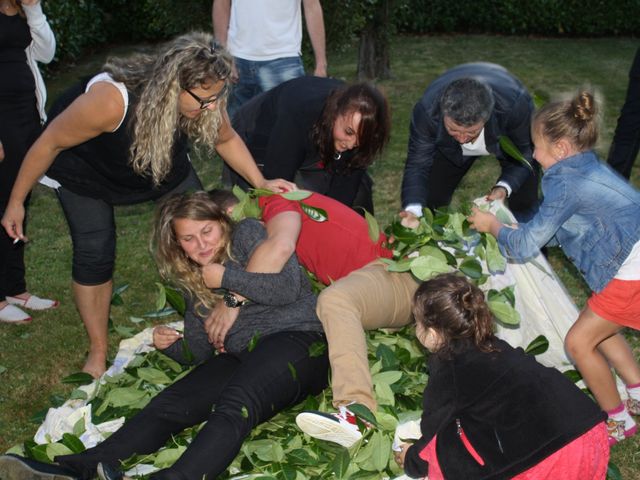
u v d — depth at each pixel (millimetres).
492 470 2600
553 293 3752
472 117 3646
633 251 3193
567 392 2643
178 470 2805
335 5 8586
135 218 6777
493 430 2617
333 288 3279
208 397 3203
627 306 3246
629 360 3594
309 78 4125
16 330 4969
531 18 15188
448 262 3590
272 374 3076
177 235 3234
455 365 2670
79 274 3916
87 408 3496
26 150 4602
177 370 3709
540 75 11789
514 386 2623
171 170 3803
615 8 14906
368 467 2996
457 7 15359
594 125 3215
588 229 3256
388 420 3012
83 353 4691
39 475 2863
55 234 6480
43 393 4301
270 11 5934
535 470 2613
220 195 3533
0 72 4477
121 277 5664
